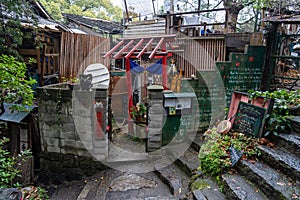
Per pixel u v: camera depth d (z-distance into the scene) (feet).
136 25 23.12
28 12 16.14
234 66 14.55
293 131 9.09
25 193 9.32
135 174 12.69
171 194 10.69
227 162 8.58
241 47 16.08
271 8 16.94
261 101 9.77
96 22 33.94
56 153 13.41
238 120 10.27
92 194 11.26
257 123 9.27
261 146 8.62
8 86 9.90
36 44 17.97
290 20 12.82
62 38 16.74
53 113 12.98
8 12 14.94
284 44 16.30
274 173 7.30
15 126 12.96
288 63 17.46
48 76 18.40
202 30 22.93
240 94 10.85
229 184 7.45
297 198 5.97
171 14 18.71
